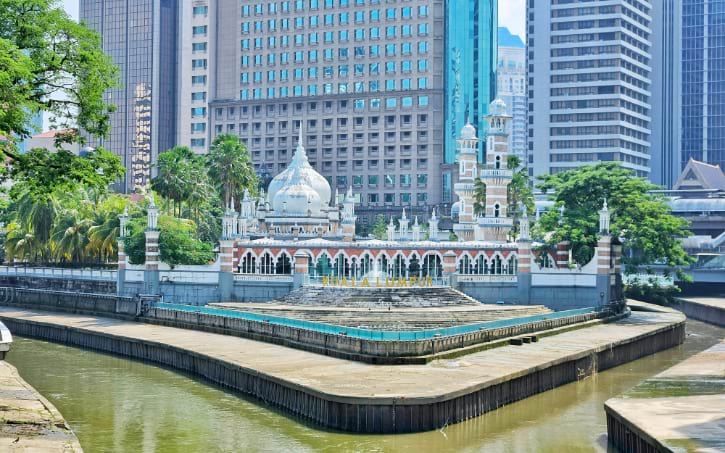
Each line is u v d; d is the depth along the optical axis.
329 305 117.12
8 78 60.09
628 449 56.38
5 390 66.00
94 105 71.75
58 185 72.25
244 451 58.53
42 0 68.25
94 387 80.50
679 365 81.69
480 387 68.56
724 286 182.62
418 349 79.62
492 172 142.38
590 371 88.69
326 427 64.31
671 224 134.50
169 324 114.31
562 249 133.62
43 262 177.38
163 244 134.75
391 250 132.88
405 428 62.97
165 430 64.06
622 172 138.50
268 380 72.94
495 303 126.50
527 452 58.94
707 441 49.81
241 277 128.00
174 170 160.25
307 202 156.62
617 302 126.06
